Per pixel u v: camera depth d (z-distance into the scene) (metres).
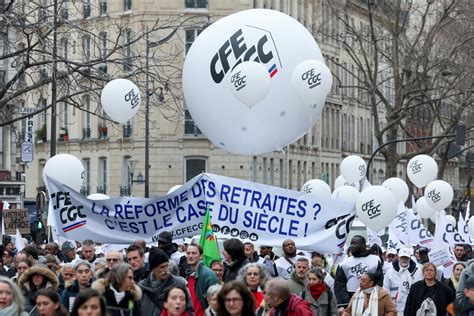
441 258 30.52
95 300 14.32
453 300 23.77
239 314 14.92
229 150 26.41
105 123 85.75
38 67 38.47
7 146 72.31
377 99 110.75
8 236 34.72
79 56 56.38
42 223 42.16
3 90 32.34
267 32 25.45
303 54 25.69
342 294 24.16
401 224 33.84
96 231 22.50
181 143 83.31
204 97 25.69
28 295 18.44
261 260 26.89
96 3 76.69
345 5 67.88
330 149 101.12
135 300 17.05
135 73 34.38
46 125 90.00
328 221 22.88
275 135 25.86
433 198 35.50
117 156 85.06
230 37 25.41
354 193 31.50
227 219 22.67
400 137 98.38
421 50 64.19
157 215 22.58
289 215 22.80
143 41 75.56
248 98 24.64
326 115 99.50
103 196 30.50
